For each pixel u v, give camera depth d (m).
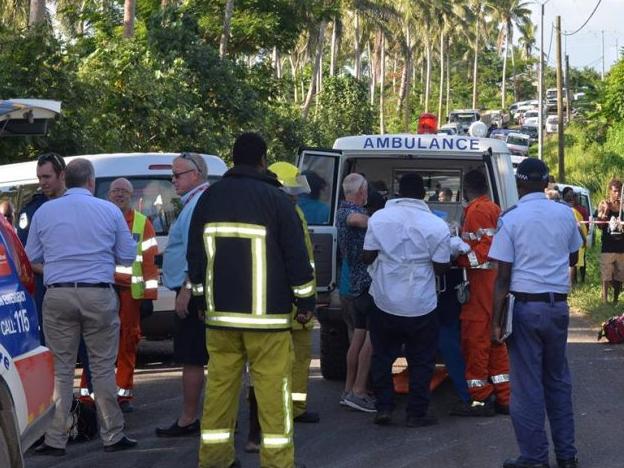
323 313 10.34
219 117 26.86
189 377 8.41
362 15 73.69
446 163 11.05
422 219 8.73
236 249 6.95
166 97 22.25
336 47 78.44
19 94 17.00
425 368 8.86
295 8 41.69
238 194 7.00
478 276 9.01
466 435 8.54
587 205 27.75
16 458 5.88
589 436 8.43
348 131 59.41
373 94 88.12
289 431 6.97
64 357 7.87
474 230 8.92
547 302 7.33
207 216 7.05
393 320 8.70
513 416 7.39
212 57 26.64
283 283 6.98
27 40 17.42
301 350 8.81
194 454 7.96
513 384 7.40
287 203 7.00
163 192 11.16
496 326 7.44
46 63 17.48
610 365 11.75
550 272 7.36
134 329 9.34
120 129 21.14
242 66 31.19
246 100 27.36
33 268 8.00
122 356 9.36
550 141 61.09
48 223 7.82
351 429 8.80
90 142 17.91
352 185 9.34
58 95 17.48
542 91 48.50
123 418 8.52
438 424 8.95
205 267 7.09
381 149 10.59
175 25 26.55
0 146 16.59
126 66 21.34
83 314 7.80
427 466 7.59
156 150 22.23
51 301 7.79
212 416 7.18
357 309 9.26
